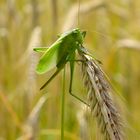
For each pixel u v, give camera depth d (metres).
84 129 0.47
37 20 0.66
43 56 0.38
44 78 0.60
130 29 0.84
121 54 0.78
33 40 0.56
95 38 0.77
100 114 0.35
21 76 0.61
